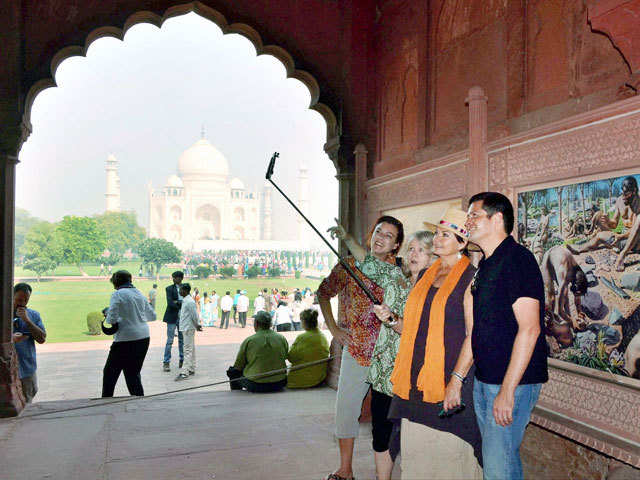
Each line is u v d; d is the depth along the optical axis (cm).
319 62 580
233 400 498
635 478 246
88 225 7556
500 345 195
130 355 552
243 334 1748
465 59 416
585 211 262
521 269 193
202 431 400
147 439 381
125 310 550
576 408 264
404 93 511
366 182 532
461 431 215
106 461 336
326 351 561
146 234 10200
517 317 190
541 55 336
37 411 464
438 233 232
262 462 335
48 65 498
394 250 304
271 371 530
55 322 2392
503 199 208
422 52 473
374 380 273
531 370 195
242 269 6206
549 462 302
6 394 453
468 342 208
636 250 235
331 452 355
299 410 462
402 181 453
